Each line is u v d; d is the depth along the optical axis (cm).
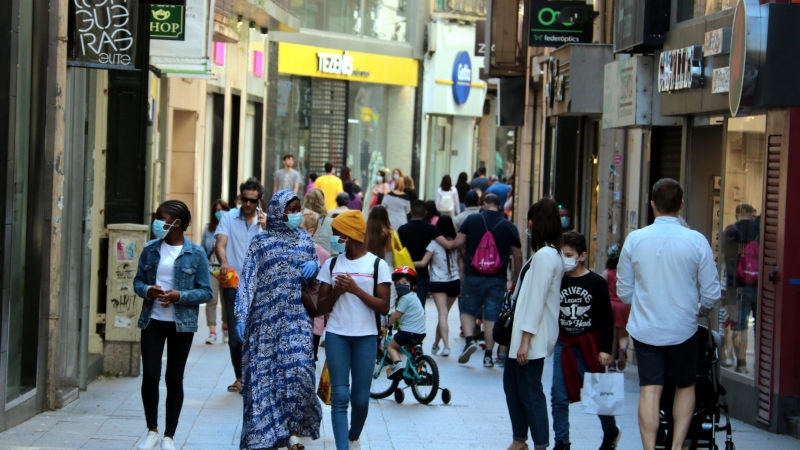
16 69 1359
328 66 5006
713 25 1744
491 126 6425
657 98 2003
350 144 5253
